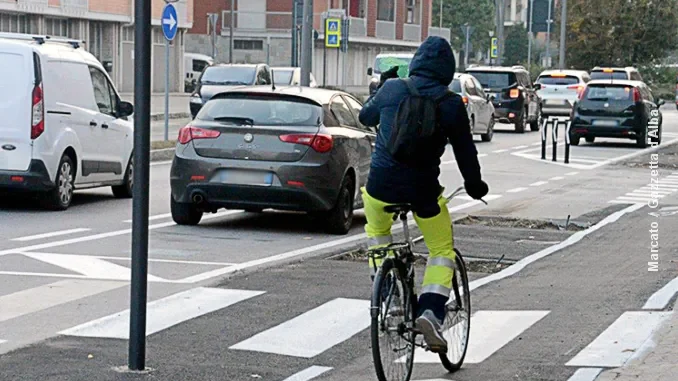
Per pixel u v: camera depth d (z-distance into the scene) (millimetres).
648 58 187375
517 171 66000
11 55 40562
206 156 37062
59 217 40344
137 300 19766
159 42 154625
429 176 18453
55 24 131125
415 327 18891
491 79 103688
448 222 19141
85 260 31344
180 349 21812
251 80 93812
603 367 21031
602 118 86250
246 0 188625
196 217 38969
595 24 185125
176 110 115750
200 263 31594
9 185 40375
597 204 49344
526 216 44344
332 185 37000
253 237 36875
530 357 22000
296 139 36594
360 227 40188
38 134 40469
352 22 188375
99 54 141625
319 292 27875
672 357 21281
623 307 26766
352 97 41688
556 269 32219
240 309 25656
